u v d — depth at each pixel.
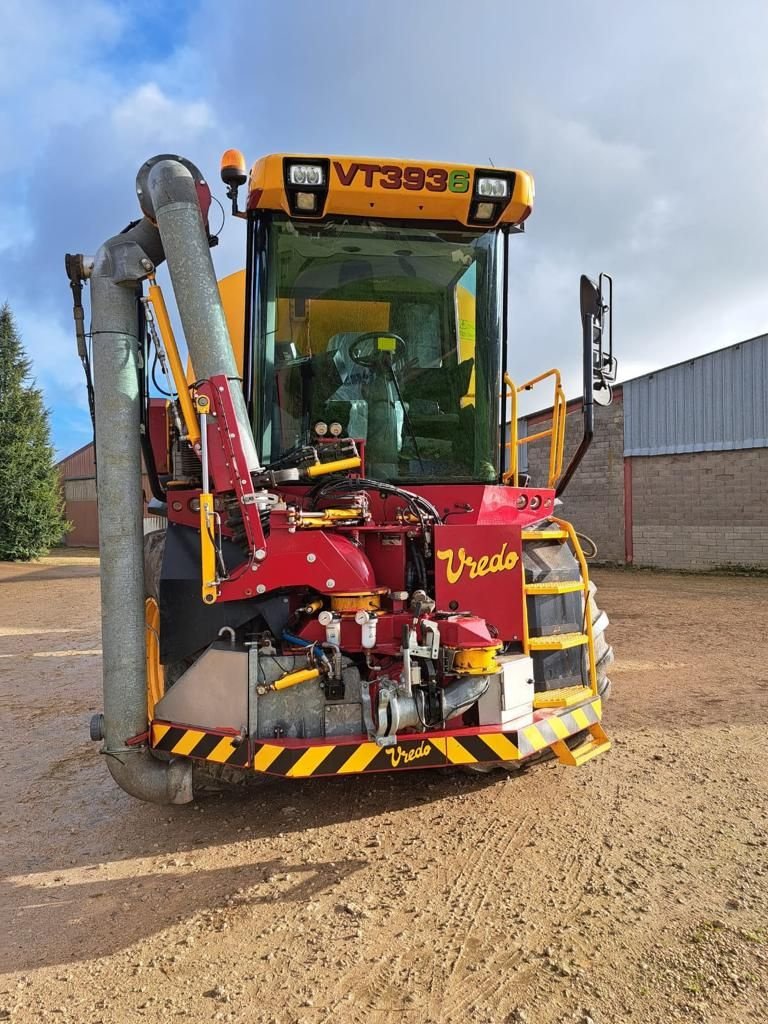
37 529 27.33
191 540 3.86
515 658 3.74
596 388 4.23
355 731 3.54
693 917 2.87
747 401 17.02
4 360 27.45
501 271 4.55
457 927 2.84
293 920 2.92
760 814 3.82
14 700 6.71
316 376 4.43
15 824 3.96
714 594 13.38
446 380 4.58
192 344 3.69
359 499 3.87
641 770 4.46
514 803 4.00
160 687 4.12
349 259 4.41
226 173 4.14
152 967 2.64
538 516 4.63
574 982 2.49
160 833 3.78
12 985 2.56
